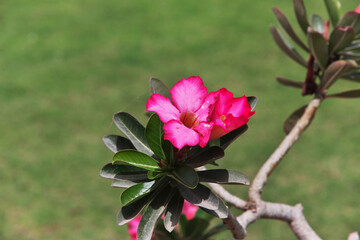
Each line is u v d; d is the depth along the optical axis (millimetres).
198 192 1164
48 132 6930
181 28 10227
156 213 1184
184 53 9180
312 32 1788
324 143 6531
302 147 6469
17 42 9797
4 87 8141
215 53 9125
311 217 5312
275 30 1985
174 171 1174
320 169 6043
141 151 1247
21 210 5621
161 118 1112
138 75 8406
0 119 7266
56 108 7504
